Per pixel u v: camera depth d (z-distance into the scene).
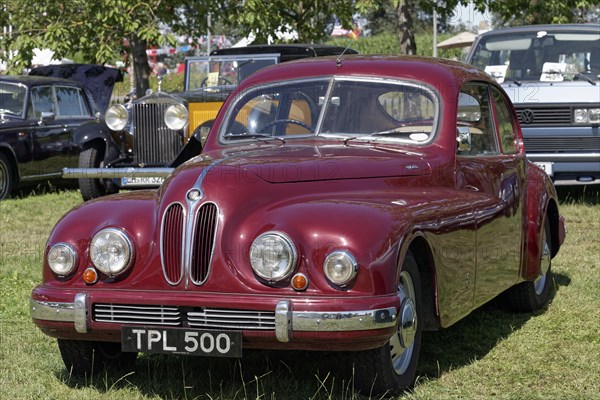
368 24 31.42
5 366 5.43
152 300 4.56
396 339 4.76
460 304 5.35
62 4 18.83
